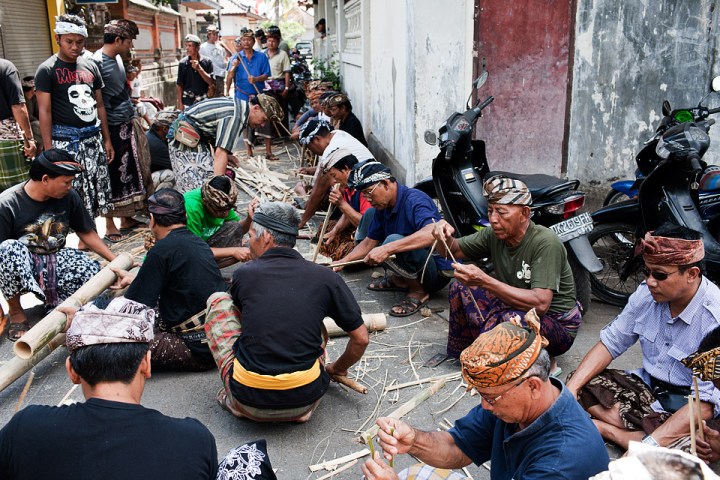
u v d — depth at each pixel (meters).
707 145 4.19
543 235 3.46
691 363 2.38
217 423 3.44
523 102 6.45
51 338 3.65
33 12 10.29
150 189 6.70
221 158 5.42
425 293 4.80
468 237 3.83
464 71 6.18
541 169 6.65
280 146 11.24
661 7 6.13
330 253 5.52
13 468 1.81
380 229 4.66
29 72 10.12
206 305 3.65
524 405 1.88
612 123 6.49
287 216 3.31
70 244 6.35
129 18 14.25
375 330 4.36
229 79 10.87
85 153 5.84
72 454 1.79
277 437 3.31
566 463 1.83
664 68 6.28
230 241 4.82
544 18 6.24
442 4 6.00
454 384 3.74
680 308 2.88
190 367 3.90
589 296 4.41
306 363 3.16
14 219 4.27
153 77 16.42
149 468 1.79
